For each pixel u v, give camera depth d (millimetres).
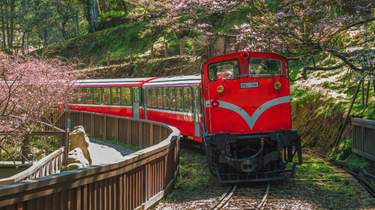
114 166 8031
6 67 19094
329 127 17219
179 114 19719
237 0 18828
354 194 10781
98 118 24703
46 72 20875
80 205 7160
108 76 38469
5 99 16844
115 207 8312
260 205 9695
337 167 14180
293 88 21109
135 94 25094
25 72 18781
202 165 15289
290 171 12555
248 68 12906
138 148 20156
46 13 60469
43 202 6297
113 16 52719
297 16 15281
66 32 66125
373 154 13406
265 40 16359
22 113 18672
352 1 15266
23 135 17188
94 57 46812
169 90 20844
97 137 24812
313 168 14023
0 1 58750
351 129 15805
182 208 9820
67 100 23141
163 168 11094
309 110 19141
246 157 12977
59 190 6547
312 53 15383
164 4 31578
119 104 26672
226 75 13000
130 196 8953
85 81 29906
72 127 27219
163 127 16453
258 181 12250
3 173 16141
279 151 12516
